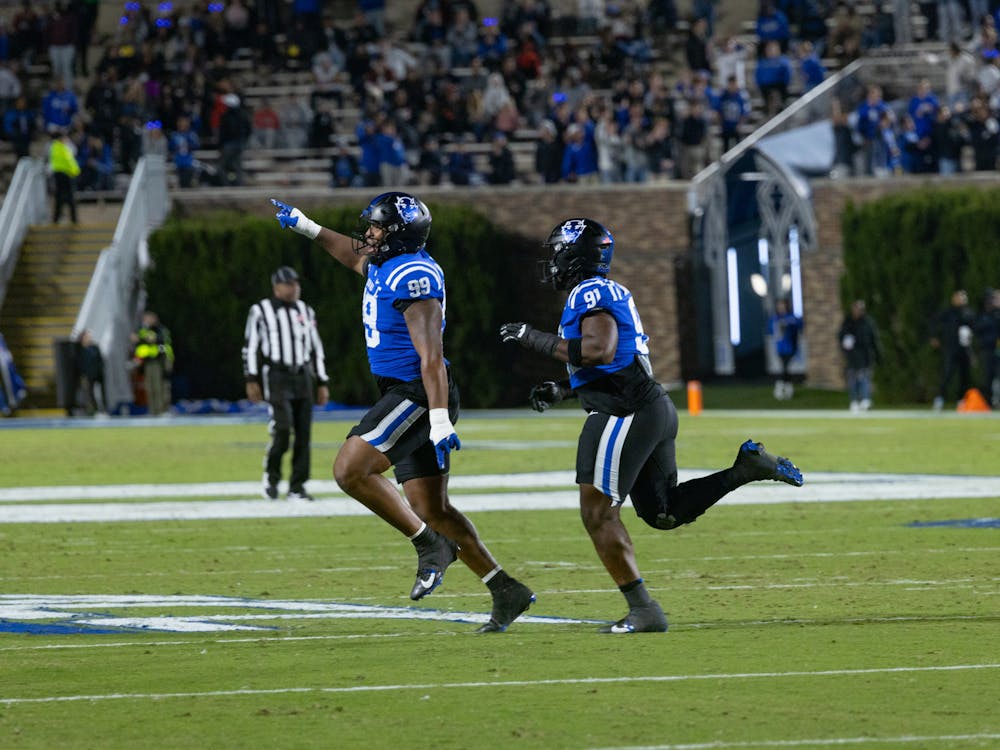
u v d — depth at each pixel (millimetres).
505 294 142750
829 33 157250
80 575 40625
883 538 45812
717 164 141250
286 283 59469
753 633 30172
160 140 152250
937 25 155625
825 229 138500
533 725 22531
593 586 37562
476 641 29688
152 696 24797
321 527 51375
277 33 166500
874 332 123125
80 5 161500
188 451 89688
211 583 38969
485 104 151625
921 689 24703
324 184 150750
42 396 139000
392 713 23391
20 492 65250
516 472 71375
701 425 105562
